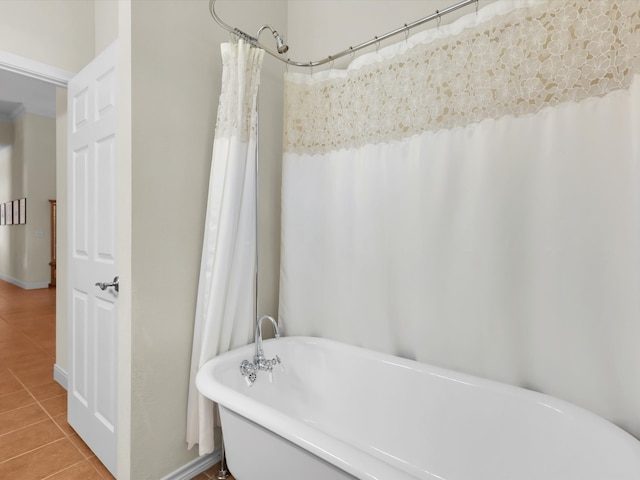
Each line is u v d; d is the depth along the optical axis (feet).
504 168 4.39
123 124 4.72
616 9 3.68
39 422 6.82
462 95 4.70
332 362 5.68
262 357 5.26
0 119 21.54
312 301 6.38
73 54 7.20
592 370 3.87
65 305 8.30
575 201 3.95
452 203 4.80
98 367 5.52
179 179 5.13
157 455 4.93
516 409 4.04
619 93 3.68
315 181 6.31
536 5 4.15
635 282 3.58
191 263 5.30
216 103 5.62
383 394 5.09
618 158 3.69
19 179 21.56
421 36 5.03
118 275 4.88
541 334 4.20
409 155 5.19
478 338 4.64
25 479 5.25
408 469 4.67
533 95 4.20
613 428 3.37
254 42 5.49
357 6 6.16
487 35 4.49
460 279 4.76
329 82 6.10
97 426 5.56
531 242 4.26
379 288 5.53
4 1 6.33
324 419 5.61
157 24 4.87
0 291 19.98
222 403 3.97
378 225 5.52
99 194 5.43
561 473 3.62
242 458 4.10
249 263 5.66
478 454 4.22
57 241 8.45
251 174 5.54
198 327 5.18
